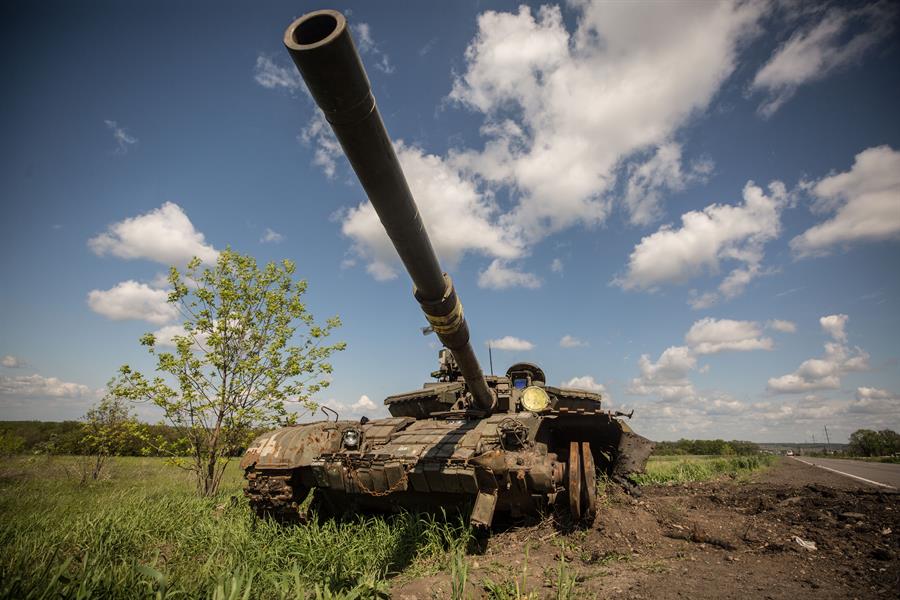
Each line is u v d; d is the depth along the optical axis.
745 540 7.67
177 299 13.79
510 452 8.63
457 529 8.86
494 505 8.21
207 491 13.60
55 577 5.11
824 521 8.53
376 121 3.90
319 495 10.76
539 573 6.70
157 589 5.67
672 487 14.39
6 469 21.23
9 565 5.96
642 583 5.90
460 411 11.02
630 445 11.77
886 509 9.29
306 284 15.14
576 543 8.14
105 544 7.73
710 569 6.37
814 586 5.59
